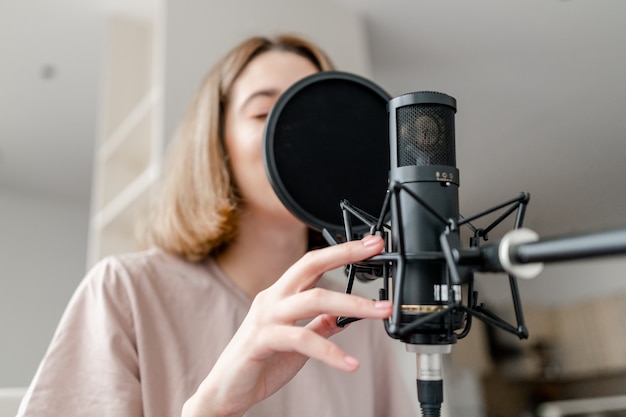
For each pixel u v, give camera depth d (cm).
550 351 311
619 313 269
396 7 174
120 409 64
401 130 39
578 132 139
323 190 60
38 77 266
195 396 51
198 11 165
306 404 77
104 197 196
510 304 160
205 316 77
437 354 36
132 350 71
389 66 186
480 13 158
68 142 328
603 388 307
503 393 322
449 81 178
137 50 220
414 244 36
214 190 79
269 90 79
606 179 126
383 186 62
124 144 190
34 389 65
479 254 33
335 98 63
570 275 283
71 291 401
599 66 145
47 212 404
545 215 128
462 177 154
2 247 379
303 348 42
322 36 180
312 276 44
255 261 83
